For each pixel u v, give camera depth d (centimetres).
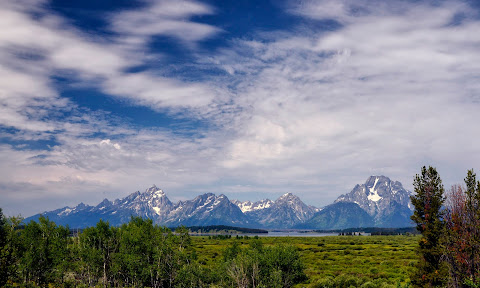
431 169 5641
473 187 4534
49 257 7412
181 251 8081
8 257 5316
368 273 10675
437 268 5275
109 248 8481
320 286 8344
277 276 7075
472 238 4275
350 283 8575
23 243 7012
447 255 4697
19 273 6762
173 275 7888
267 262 7512
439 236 5128
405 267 11556
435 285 5228
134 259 7988
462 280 4422
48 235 7656
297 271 7719
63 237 8231
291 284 7756
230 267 6838
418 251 5569
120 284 8338
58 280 7938
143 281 8131
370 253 16950
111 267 8269
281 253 7806
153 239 8212
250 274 6725
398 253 16675
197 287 7481
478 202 4478
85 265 8138
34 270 7250
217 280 7494
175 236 8194
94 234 8519
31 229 7444
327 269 11900
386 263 12862
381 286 7806
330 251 18900
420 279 5425
